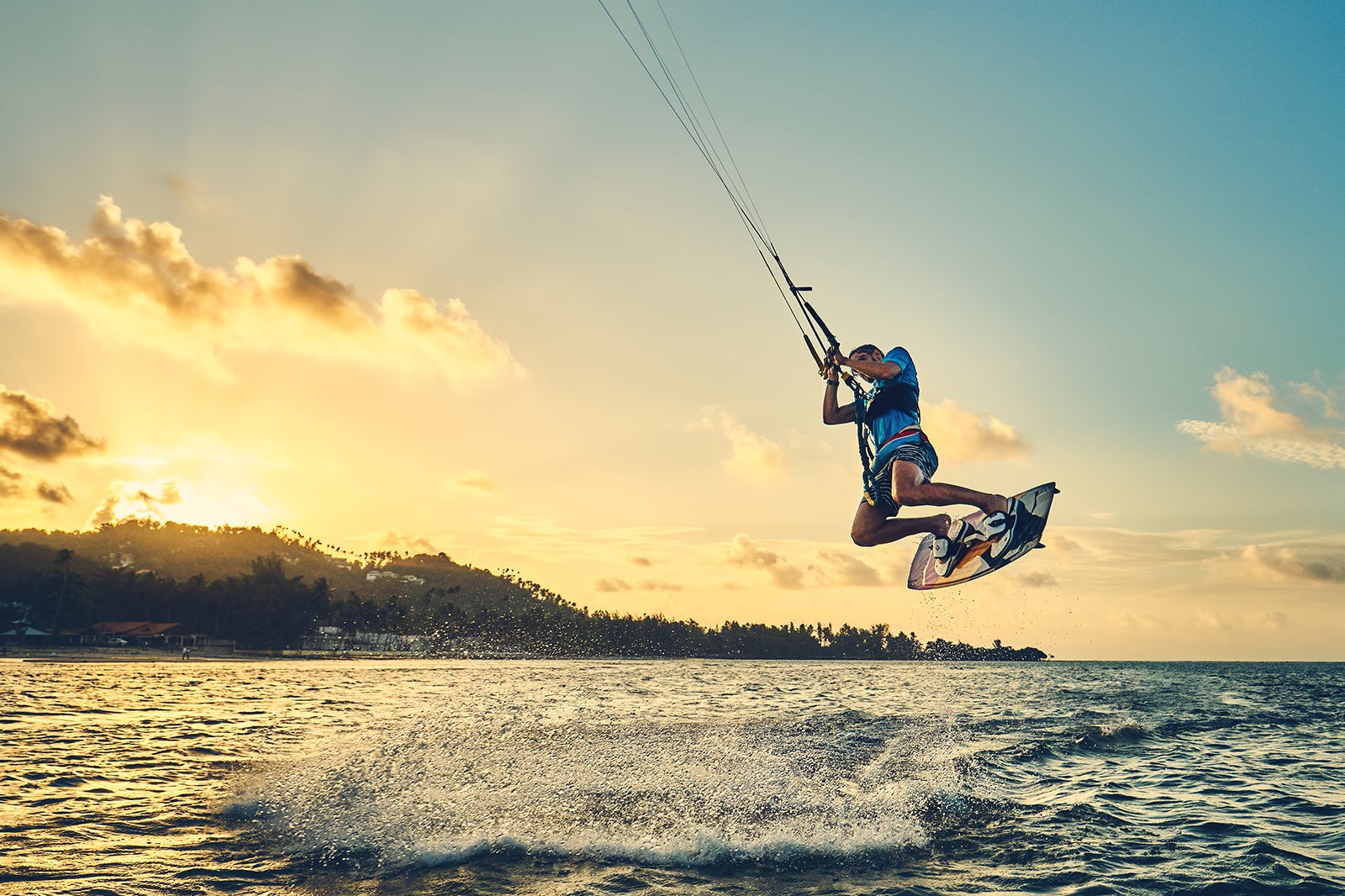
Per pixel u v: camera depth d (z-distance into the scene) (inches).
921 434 279.4
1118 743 1014.4
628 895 371.2
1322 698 2425.0
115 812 517.3
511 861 414.0
